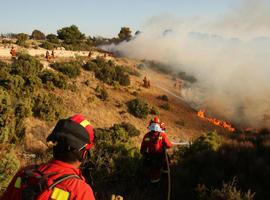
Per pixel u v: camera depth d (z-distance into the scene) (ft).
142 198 23.35
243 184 21.53
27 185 6.85
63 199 6.66
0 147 43.21
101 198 23.43
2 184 23.26
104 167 25.88
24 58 147.95
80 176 7.24
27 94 113.60
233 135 34.50
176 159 31.14
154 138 25.34
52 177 6.83
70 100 137.28
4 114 60.85
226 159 24.49
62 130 7.15
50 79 141.08
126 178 26.43
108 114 142.92
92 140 7.55
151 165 25.20
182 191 22.90
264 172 22.04
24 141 56.65
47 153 38.93
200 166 25.25
